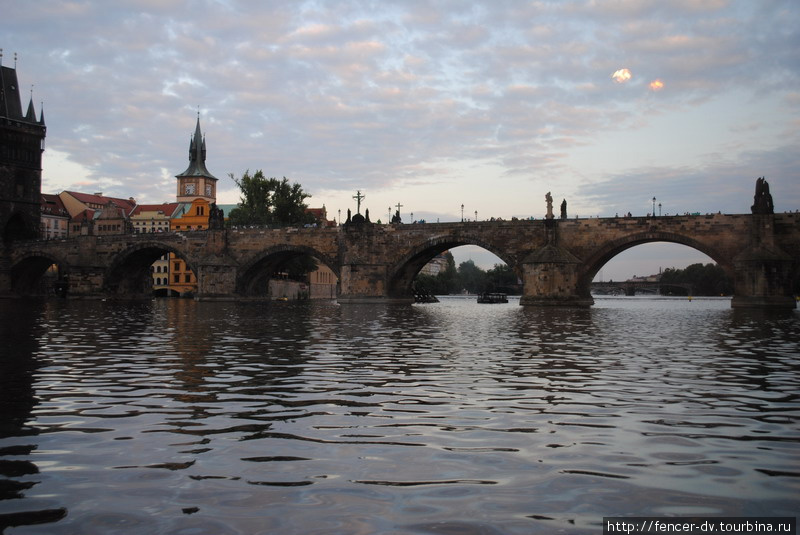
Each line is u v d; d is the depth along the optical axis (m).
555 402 17.86
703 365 25.84
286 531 9.15
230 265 131.25
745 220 94.81
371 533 9.09
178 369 24.11
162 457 12.53
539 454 12.78
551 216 106.12
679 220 98.69
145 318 60.78
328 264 125.75
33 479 11.24
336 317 65.06
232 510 9.88
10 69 160.88
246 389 19.78
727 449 13.16
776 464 12.16
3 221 157.00
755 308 91.25
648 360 27.58
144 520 9.50
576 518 9.61
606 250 103.25
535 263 103.31
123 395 18.78
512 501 10.27
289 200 165.25
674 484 11.05
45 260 160.25
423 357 28.36
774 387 20.36
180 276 190.25
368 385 20.58
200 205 191.38
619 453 12.84
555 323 56.56
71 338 37.50
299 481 11.18
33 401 17.91
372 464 12.12
